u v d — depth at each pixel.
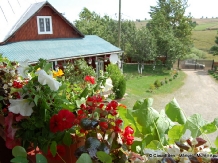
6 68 1.79
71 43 10.59
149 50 14.89
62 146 1.11
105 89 1.58
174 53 15.29
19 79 1.70
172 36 15.45
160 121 0.95
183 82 10.91
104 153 0.76
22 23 9.45
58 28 10.93
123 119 1.07
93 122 0.92
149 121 0.95
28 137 1.17
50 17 10.51
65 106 1.23
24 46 9.11
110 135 0.89
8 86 1.60
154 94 8.59
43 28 10.35
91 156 0.82
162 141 0.89
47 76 1.16
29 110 1.17
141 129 0.96
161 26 17.25
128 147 0.94
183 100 7.26
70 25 11.27
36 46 9.35
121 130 0.96
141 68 14.67
